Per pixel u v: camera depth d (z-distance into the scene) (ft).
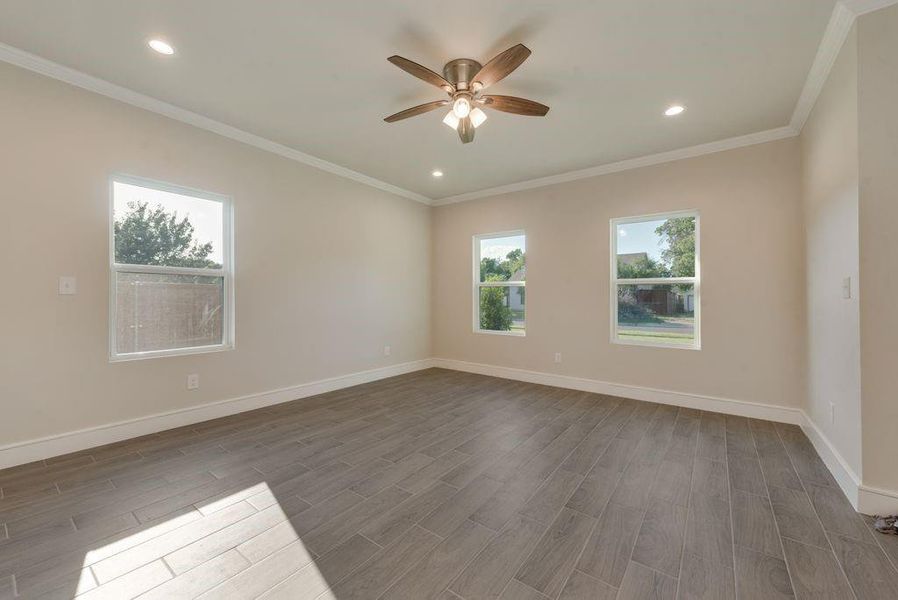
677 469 7.92
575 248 14.64
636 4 6.28
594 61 7.81
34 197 8.03
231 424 10.55
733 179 11.55
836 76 7.27
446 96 9.24
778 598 4.54
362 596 4.56
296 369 13.10
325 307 14.03
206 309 10.99
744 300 11.39
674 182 12.53
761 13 6.43
